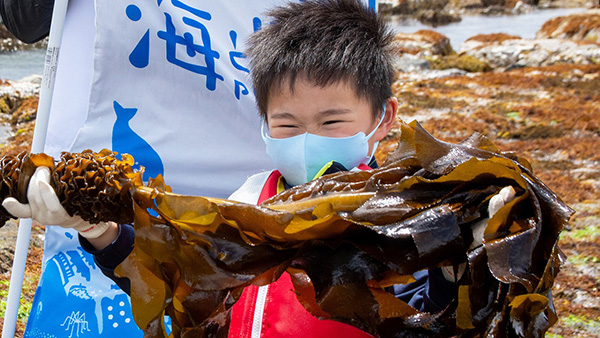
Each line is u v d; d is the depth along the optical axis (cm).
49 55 183
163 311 99
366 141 134
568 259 328
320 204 96
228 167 207
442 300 111
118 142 194
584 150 439
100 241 116
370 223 93
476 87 539
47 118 184
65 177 95
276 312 122
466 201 94
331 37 132
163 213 96
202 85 202
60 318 193
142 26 191
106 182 96
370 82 134
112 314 192
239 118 206
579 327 284
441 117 485
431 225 91
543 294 86
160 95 197
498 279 82
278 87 132
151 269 98
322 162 133
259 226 98
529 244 85
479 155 96
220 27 203
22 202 96
